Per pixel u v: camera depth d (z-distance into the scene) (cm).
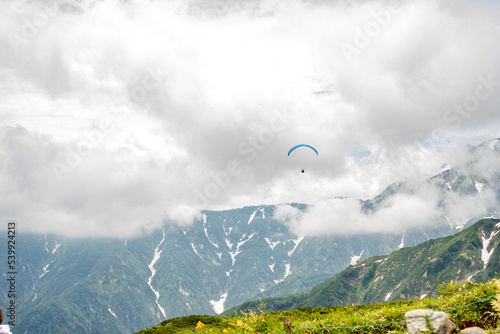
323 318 2441
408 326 1372
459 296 1855
